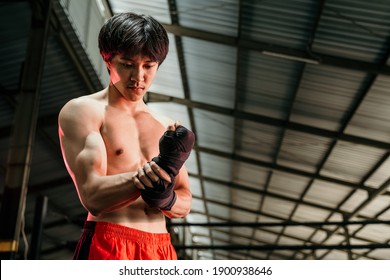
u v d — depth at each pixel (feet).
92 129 2.97
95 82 23.98
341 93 24.21
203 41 24.39
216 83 28.14
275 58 23.52
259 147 34.06
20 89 15.06
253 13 21.40
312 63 22.35
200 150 37.70
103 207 2.69
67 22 18.92
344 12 19.13
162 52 2.85
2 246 13.15
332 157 31.30
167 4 22.77
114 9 24.48
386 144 26.73
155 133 3.29
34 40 15.70
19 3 17.30
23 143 14.38
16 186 13.88
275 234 52.19
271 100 27.61
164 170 2.63
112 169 3.01
